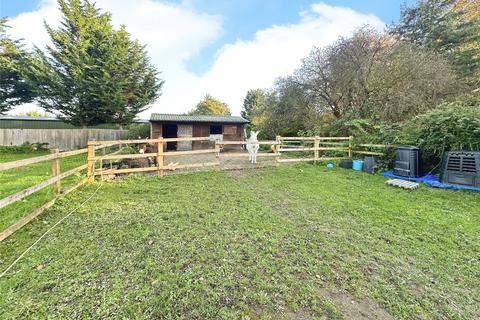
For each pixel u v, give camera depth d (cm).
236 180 604
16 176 597
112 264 231
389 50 1083
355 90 1156
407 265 251
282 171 722
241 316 175
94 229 307
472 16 1312
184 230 311
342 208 416
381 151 793
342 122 1113
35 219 330
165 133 1591
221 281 212
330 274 230
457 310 193
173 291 197
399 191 535
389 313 186
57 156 407
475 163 530
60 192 426
